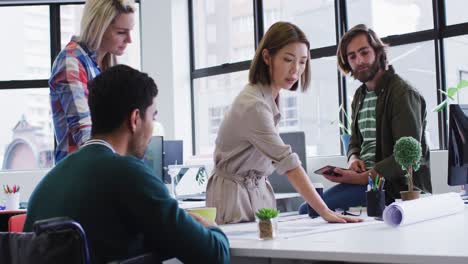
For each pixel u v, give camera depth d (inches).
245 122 81.8
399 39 197.3
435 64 189.8
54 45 265.3
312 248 49.6
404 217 64.9
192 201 155.9
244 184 87.2
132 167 50.1
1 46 263.7
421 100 109.8
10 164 260.4
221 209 85.7
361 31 113.0
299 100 222.8
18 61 264.2
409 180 90.6
